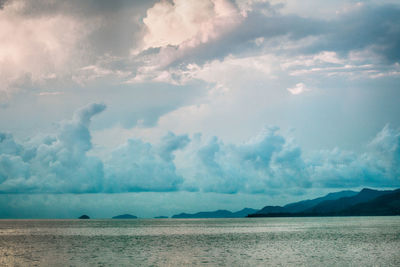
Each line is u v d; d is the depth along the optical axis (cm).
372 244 9338
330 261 6525
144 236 14338
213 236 13950
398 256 7081
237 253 7931
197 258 7194
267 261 6656
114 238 13138
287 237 12612
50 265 6425
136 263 6600
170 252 8256
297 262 6469
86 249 9000
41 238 13125
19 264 6562
